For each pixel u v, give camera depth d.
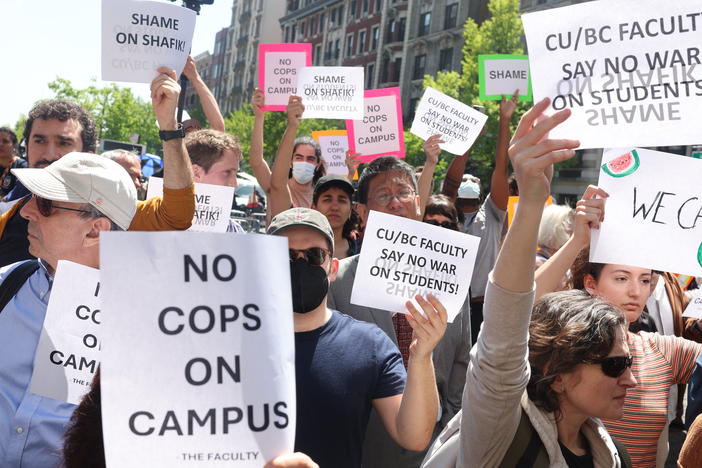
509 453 2.16
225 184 4.29
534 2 36.22
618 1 2.35
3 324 2.47
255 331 1.58
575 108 2.38
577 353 2.14
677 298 4.05
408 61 52.25
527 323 2.03
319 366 2.45
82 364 2.36
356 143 7.16
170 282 1.55
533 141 1.85
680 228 2.66
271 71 6.25
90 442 1.70
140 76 3.53
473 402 2.10
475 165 31.06
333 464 2.40
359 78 6.25
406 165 3.95
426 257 2.76
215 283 1.57
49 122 3.83
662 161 2.68
